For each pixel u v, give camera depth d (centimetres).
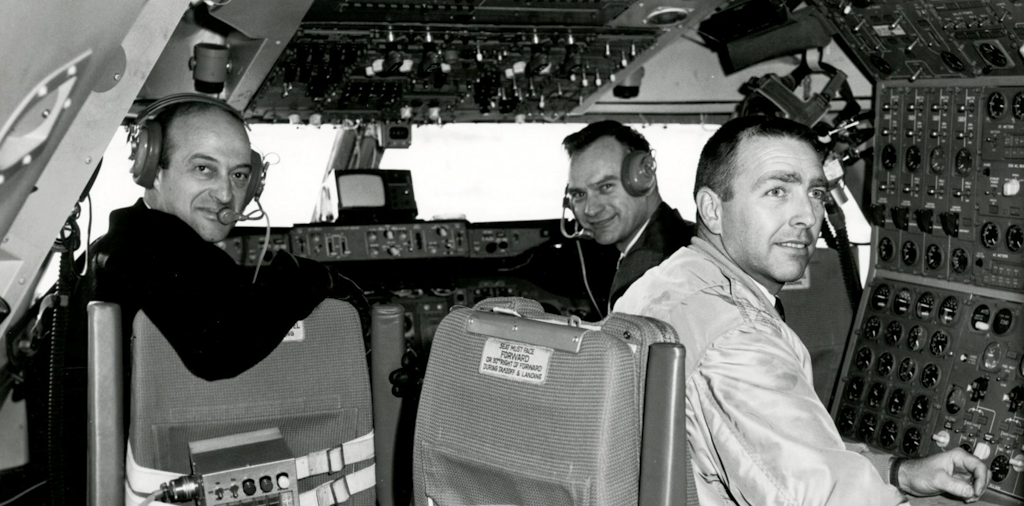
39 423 301
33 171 203
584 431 151
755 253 194
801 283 371
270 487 201
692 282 191
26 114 187
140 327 197
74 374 231
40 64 181
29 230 212
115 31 203
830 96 410
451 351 172
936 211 343
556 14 369
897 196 360
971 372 325
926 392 339
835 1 349
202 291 200
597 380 151
